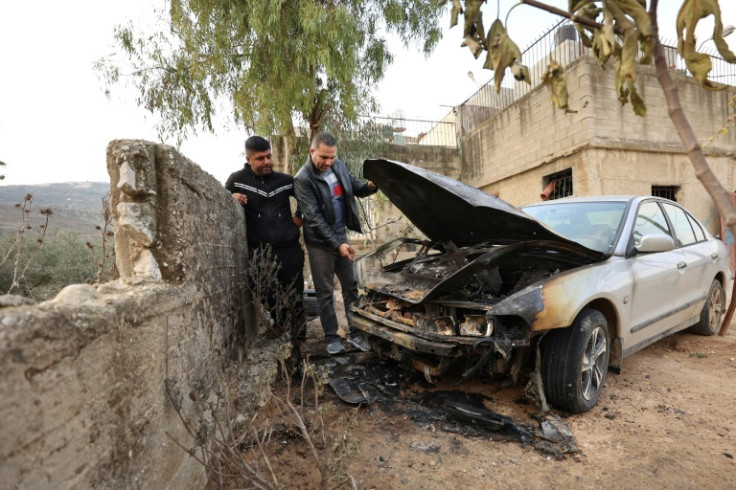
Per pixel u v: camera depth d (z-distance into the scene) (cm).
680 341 429
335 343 374
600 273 287
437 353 256
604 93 786
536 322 242
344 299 404
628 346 312
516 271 317
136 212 180
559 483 206
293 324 373
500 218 299
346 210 388
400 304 302
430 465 219
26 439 88
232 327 290
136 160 183
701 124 874
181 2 696
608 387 318
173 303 177
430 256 371
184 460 181
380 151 891
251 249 379
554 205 402
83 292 134
